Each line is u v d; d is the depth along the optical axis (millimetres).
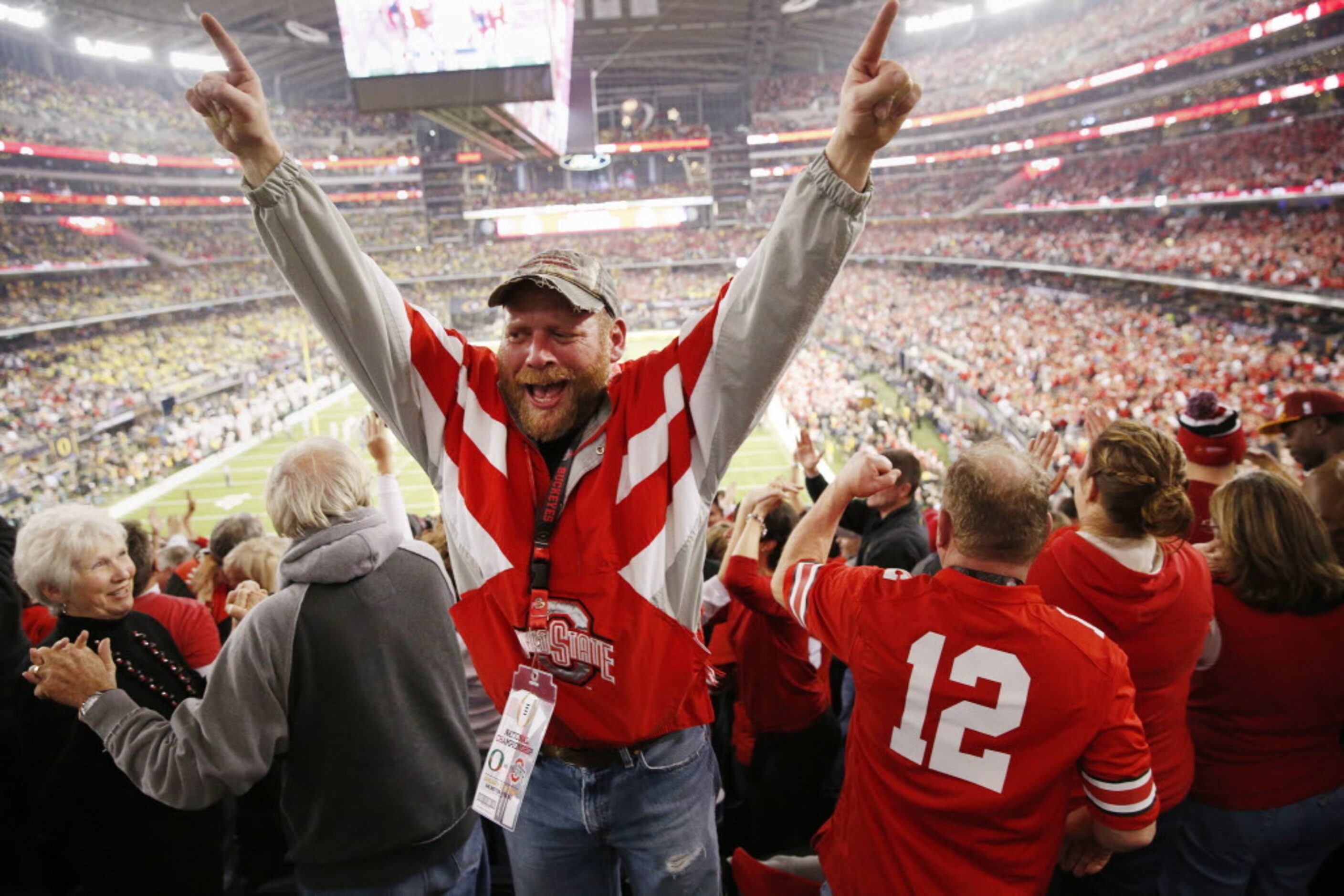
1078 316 31016
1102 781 1760
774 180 48156
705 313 1583
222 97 1357
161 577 5090
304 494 1958
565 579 1471
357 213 46781
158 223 41969
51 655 1964
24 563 2180
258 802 3162
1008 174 42750
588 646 1453
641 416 1522
